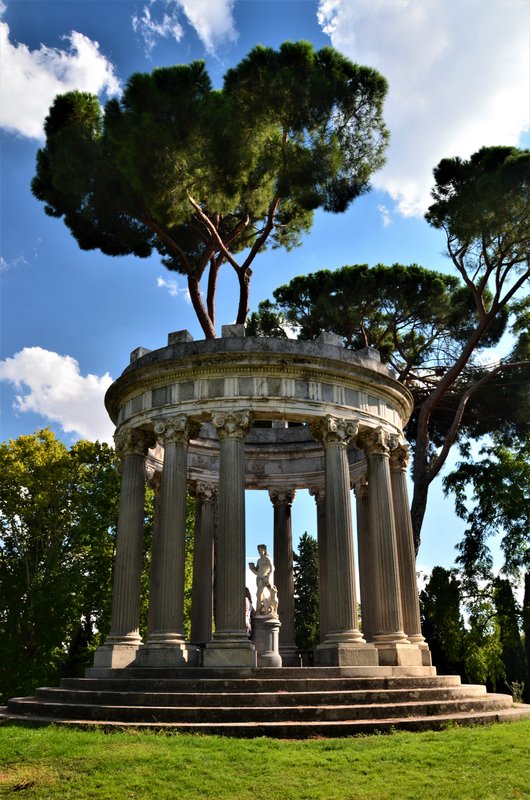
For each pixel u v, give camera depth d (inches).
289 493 1631.4
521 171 1539.1
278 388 1167.0
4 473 2054.6
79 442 2170.3
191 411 1165.1
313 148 1469.0
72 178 1537.9
